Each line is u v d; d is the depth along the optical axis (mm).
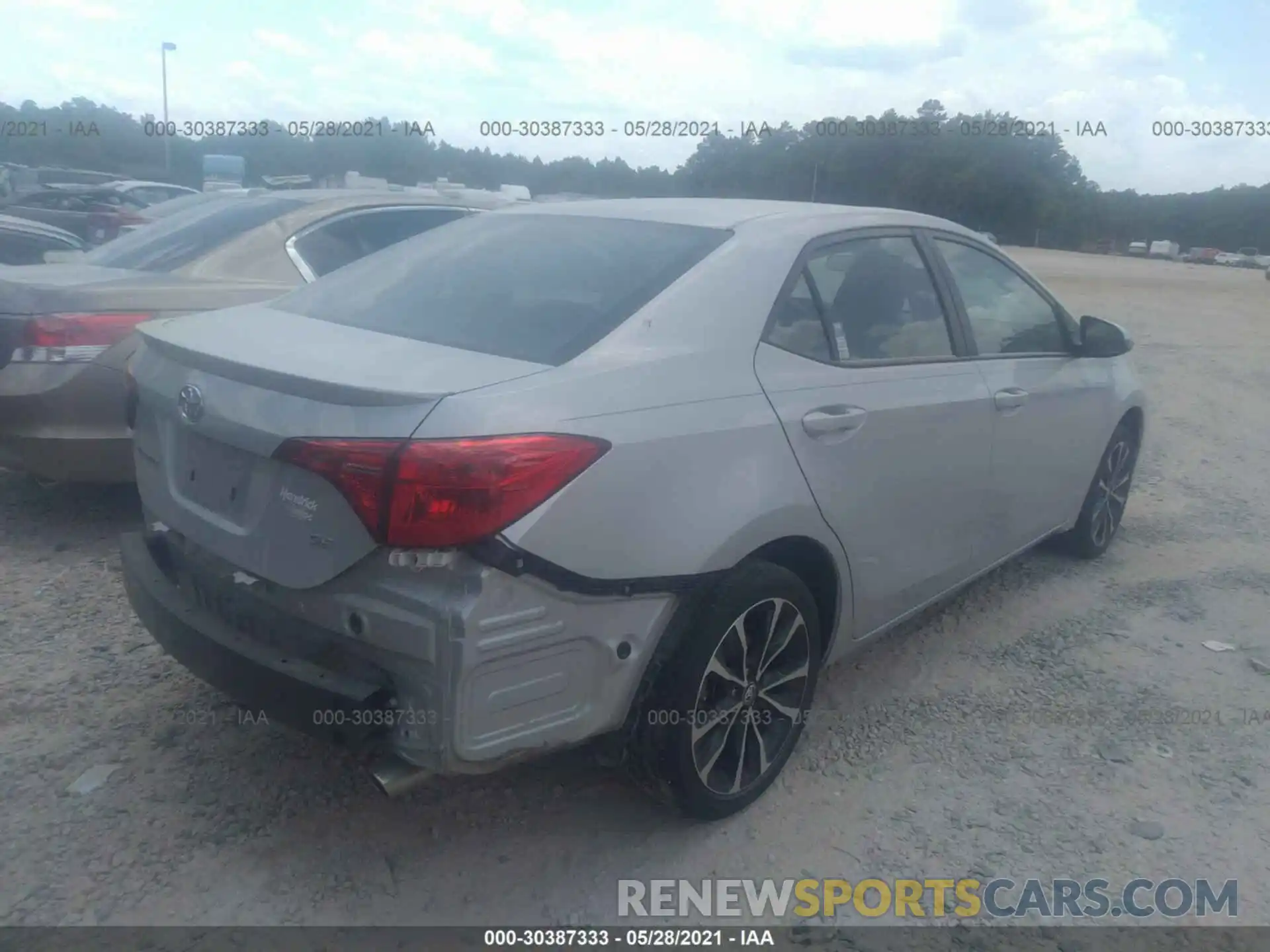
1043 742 3859
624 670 2879
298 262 6008
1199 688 4320
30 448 4918
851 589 3592
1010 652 4578
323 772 3459
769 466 3133
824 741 3809
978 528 4285
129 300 5004
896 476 3658
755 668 3266
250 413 2781
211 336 3203
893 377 3691
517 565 2564
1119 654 4594
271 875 2994
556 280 3334
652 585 2848
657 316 3105
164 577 3242
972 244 4465
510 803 3375
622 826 3293
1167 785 3627
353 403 2617
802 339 3438
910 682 4281
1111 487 5602
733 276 3316
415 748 2631
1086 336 4926
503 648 2596
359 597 2639
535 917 2906
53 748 3508
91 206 19281
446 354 2939
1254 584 5441
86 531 5363
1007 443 4309
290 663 2779
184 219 6273
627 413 2816
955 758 3740
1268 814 3490
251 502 2854
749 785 3336
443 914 2896
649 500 2812
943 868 3168
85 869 2969
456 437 2525
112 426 4949
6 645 4152
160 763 3461
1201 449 8367
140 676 3975
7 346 4848
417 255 3818
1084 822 3410
